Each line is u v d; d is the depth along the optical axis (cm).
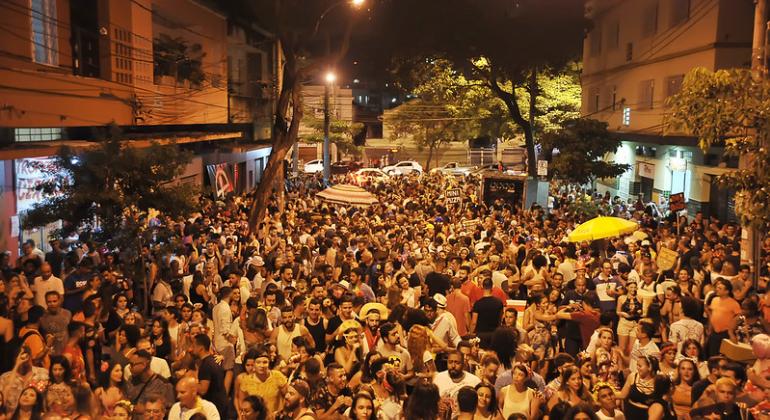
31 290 1241
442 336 1077
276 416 845
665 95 3166
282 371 938
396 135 7188
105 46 2016
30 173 1834
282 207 2769
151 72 2342
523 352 915
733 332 1101
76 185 1434
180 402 795
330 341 1083
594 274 1474
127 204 1451
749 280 1344
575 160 3312
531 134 4106
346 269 1491
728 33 2708
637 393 880
